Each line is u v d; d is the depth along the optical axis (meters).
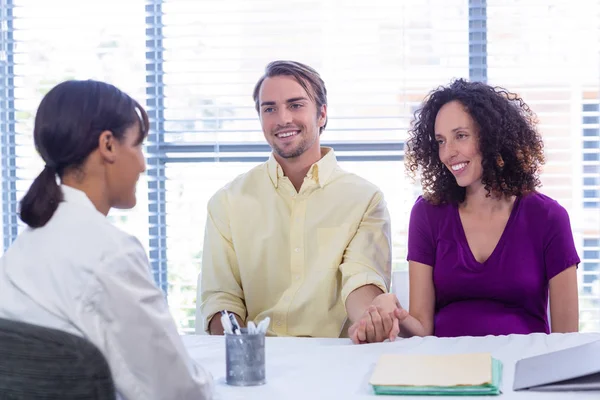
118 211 3.19
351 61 3.06
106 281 1.03
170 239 3.20
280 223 2.19
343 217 2.16
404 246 3.07
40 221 1.09
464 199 2.07
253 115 3.13
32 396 0.91
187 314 3.18
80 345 0.92
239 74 3.13
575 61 3.01
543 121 3.03
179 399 1.10
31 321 1.03
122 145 1.15
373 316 1.62
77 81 1.14
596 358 1.25
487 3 3.01
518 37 3.02
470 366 1.27
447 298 2.00
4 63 3.24
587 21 2.99
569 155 3.02
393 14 3.04
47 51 3.22
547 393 1.17
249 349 1.25
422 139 2.13
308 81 2.19
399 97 3.05
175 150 3.18
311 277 2.13
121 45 3.17
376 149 3.07
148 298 1.07
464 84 2.10
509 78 3.02
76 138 1.10
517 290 1.94
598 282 3.02
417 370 1.26
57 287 1.03
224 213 2.25
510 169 2.02
